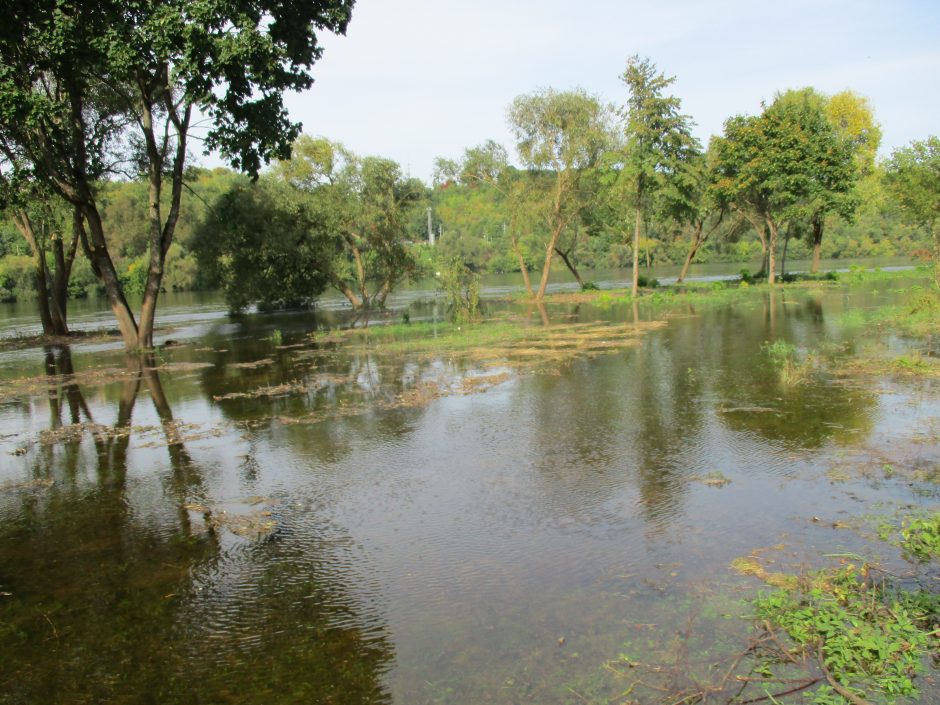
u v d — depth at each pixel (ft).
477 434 33.09
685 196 117.70
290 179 94.27
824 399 35.81
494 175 121.90
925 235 205.77
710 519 21.45
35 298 184.65
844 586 15.85
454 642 15.62
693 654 14.44
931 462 25.23
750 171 118.42
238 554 20.99
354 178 95.25
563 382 44.34
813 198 120.47
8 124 57.52
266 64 54.60
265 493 26.32
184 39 52.85
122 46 52.70
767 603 15.62
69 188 65.46
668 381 42.96
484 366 52.11
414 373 50.72
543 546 20.34
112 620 17.46
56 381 55.06
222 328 96.58
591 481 25.62
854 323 65.82
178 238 186.80
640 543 20.08
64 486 28.25
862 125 164.04
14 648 16.34
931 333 56.08
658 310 92.63
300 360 60.49
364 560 20.13
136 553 21.43
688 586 17.35
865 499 22.20
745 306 91.45
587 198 117.39
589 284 139.85
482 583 18.33
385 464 29.22
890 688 12.43
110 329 102.32
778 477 24.82
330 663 15.10
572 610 16.63
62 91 66.08
